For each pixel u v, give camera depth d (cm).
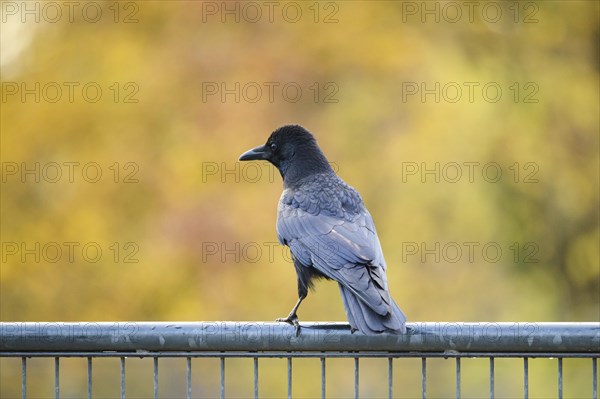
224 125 1600
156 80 1620
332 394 1731
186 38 1666
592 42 1989
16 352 507
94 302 1603
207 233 1557
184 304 1571
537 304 1878
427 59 1741
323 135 1638
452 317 1642
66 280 1606
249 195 1566
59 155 1631
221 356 512
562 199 1883
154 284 1566
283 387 1720
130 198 1600
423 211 1631
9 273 1603
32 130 1620
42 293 1616
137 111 1623
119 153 1597
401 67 1708
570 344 504
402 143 1645
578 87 1892
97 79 1644
